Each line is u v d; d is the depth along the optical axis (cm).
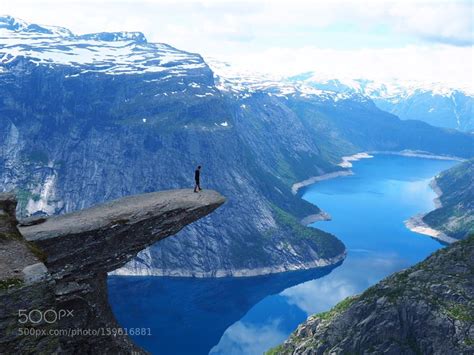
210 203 5653
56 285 4588
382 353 19200
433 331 19175
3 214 4559
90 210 5434
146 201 5656
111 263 5038
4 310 3459
